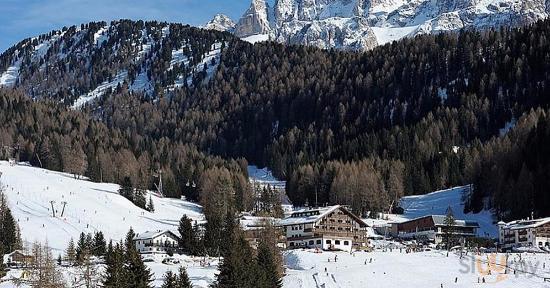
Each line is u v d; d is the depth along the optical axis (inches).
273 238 5457.7
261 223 6363.2
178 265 5615.2
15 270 4997.5
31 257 5078.7
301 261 5753.0
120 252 3909.9
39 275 4244.6
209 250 6471.5
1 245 4936.0
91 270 4510.3
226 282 3870.6
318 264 5575.8
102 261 5423.2
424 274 5187.0
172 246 6899.6
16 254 5580.7
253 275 3934.5
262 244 4731.8
